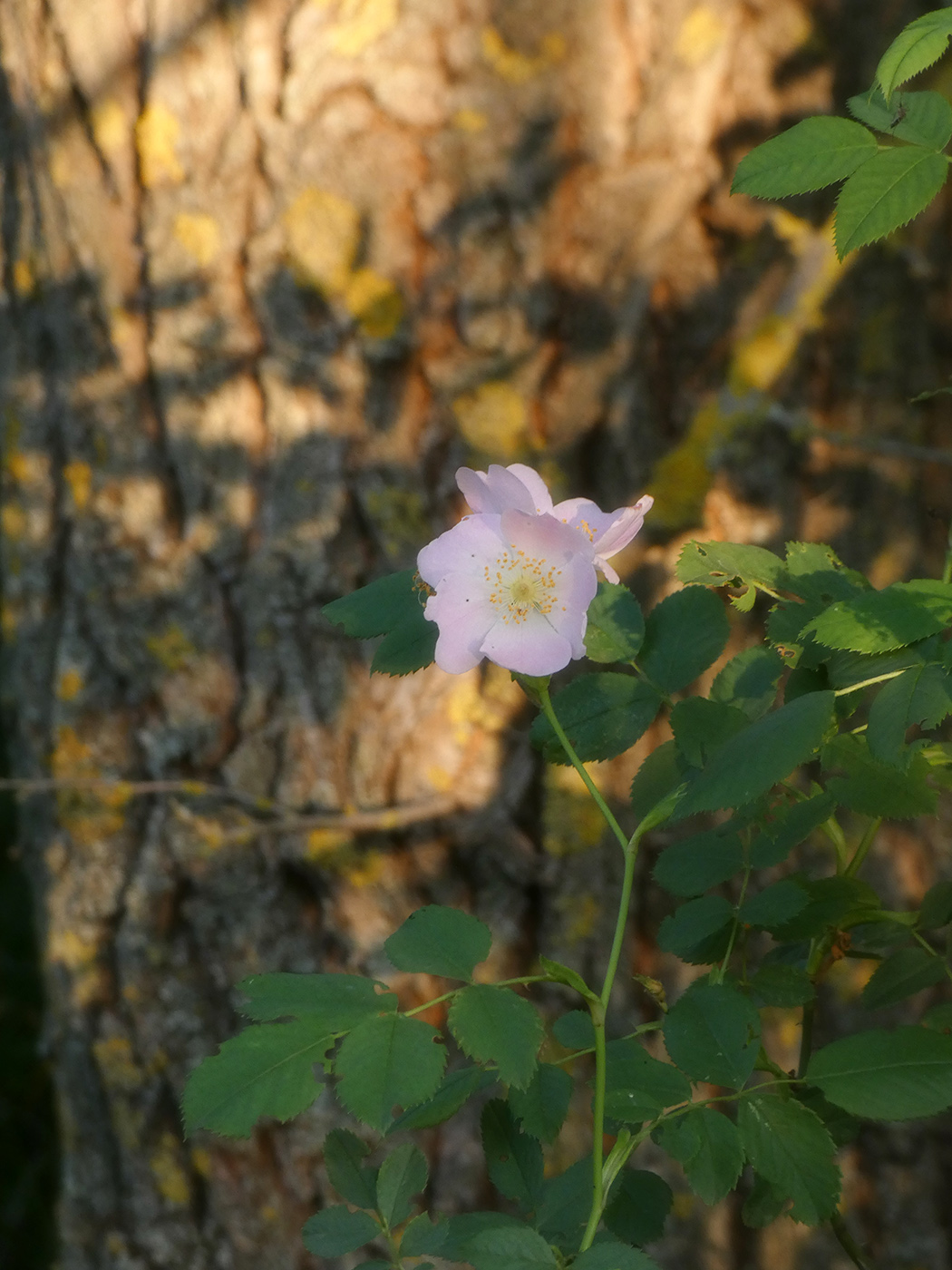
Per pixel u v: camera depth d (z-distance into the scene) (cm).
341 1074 45
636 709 55
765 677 54
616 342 80
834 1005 80
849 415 82
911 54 47
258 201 82
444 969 47
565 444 81
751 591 55
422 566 50
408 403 82
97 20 82
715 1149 48
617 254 79
